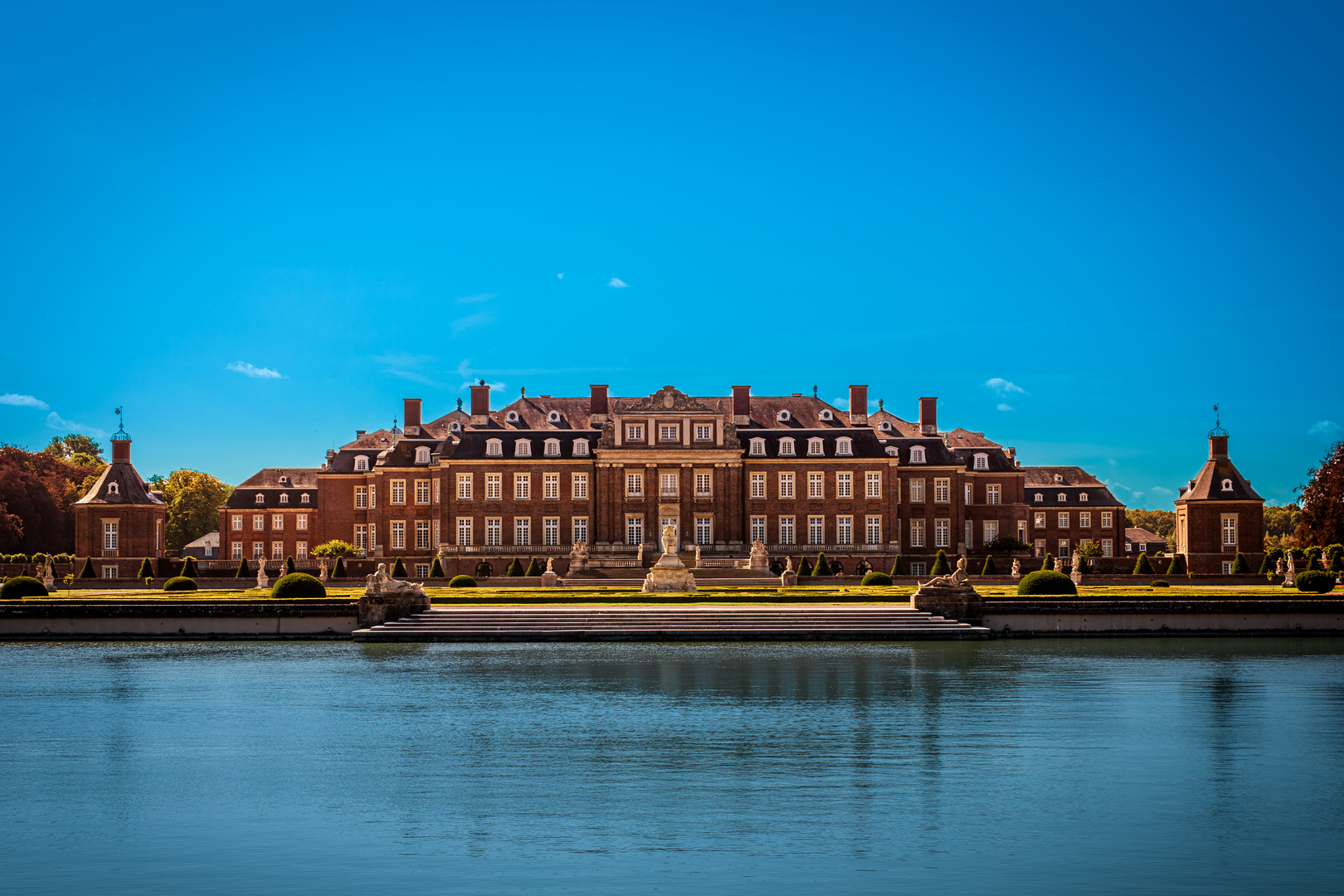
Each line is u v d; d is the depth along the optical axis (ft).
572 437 360.28
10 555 365.81
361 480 391.04
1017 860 64.64
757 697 115.03
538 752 90.33
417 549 369.91
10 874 63.26
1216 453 366.63
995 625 180.55
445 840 68.64
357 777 82.99
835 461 358.43
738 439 361.51
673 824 71.46
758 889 60.54
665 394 358.02
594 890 60.44
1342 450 310.24
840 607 188.24
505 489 356.79
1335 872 62.85
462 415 405.80
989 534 394.11
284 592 194.29
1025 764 85.76
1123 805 75.05
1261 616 180.65
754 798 76.74
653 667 137.69
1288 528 611.88
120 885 61.46
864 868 63.52
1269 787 79.25
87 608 181.98
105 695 118.32
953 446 406.82
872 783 80.53
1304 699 113.29
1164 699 113.19
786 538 357.41
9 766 86.84
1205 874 62.54
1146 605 180.65
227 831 70.54
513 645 165.68
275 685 124.77
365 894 60.23
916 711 106.93
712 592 223.30
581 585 272.72
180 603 183.21
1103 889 60.34
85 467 494.18
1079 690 119.03
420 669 137.69
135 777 83.41
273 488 426.10
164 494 515.91
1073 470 449.06
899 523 372.79
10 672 137.49
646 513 354.13
